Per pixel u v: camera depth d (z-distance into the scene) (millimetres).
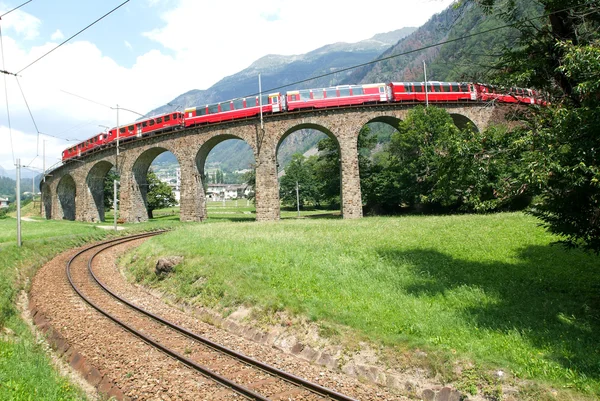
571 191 10727
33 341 12656
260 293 14234
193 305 15914
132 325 13602
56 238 33375
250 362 10367
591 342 9672
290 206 85562
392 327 10922
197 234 26672
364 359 10039
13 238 32969
